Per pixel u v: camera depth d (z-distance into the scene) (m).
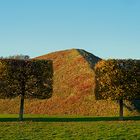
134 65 52.72
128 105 61.03
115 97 51.94
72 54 87.62
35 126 43.34
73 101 65.50
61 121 49.66
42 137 37.34
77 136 37.66
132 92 52.06
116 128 41.62
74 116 58.31
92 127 42.59
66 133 39.12
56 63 84.31
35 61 54.00
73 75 75.44
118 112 59.69
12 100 68.50
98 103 63.38
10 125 44.03
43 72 54.09
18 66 53.19
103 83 53.00
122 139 36.44
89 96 65.94
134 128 41.62
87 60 82.00
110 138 36.72
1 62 53.06
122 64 52.75
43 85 54.00
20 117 51.69
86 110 61.97
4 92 52.88
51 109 63.94
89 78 72.19
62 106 64.50
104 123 46.25
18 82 52.94
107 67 52.88
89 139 36.38
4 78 52.91
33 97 53.47
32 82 53.38
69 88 70.56
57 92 69.75
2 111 64.56
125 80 52.28
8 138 36.81
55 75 77.31
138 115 58.44
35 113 63.03
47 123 46.28
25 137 37.31
